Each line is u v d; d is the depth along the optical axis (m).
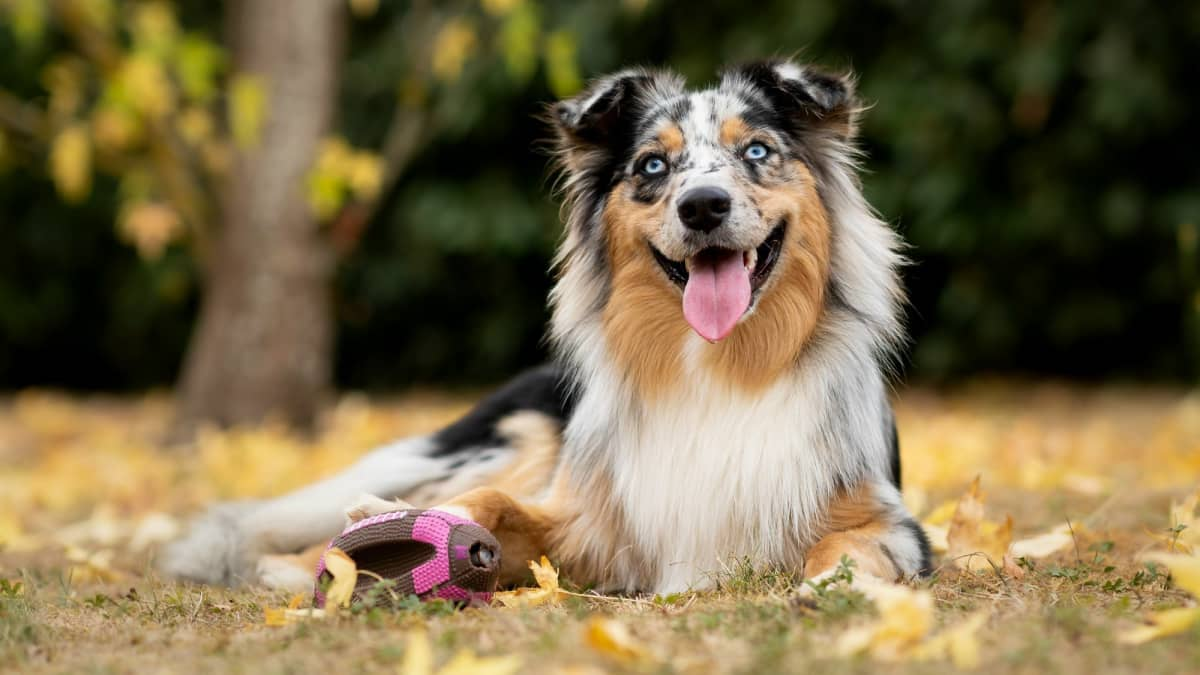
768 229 4.73
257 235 10.59
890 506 4.72
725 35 14.34
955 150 13.34
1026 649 3.16
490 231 14.88
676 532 4.71
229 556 5.48
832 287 5.02
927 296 14.77
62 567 5.67
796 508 4.65
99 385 18.56
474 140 15.12
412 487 5.59
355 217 10.94
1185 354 14.59
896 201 13.52
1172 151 13.33
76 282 17.48
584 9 14.09
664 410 4.81
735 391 4.74
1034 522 6.03
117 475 8.63
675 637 3.40
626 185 5.09
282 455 9.10
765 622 3.51
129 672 3.26
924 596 3.29
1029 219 13.33
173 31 10.74
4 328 17.48
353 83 15.84
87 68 13.32
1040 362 15.43
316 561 5.44
